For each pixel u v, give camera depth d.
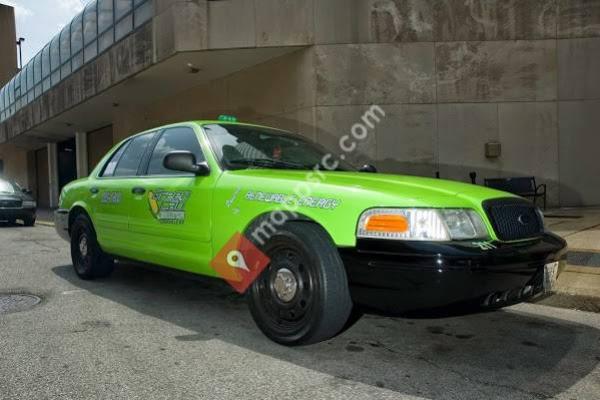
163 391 3.22
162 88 17.45
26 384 3.33
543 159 12.79
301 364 3.66
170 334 4.34
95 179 6.28
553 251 3.71
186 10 13.16
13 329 4.47
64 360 3.74
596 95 12.70
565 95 12.73
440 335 4.33
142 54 15.05
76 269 6.63
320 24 12.84
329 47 12.82
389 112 12.81
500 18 12.70
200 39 13.20
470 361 3.73
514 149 12.80
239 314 4.95
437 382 3.36
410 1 12.73
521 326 4.59
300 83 13.30
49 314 4.95
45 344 4.08
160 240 4.96
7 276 6.81
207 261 4.45
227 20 13.12
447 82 12.77
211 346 4.04
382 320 4.73
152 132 5.64
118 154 6.13
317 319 3.62
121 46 16.30
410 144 12.80
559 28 12.67
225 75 15.75
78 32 19.89
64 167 31.38
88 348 3.99
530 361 3.74
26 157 36.22
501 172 12.80
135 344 4.08
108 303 5.36
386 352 3.91
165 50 13.91
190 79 16.25
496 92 12.76
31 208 16.16
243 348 3.98
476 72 12.75
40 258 8.52
